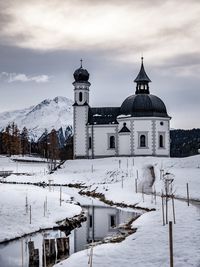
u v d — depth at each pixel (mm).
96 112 132375
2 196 62000
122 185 85625
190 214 49188
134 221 50281
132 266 29312
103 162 116375
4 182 101812
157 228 42625
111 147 127812
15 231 43969
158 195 73000
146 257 31297
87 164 116312
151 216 51781
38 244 39531
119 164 107688
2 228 44438
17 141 172375
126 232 44594
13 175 110250
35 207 56500
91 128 128625
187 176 87562
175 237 36906
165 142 125500
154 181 88938
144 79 133500
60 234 44719
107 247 36031
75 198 78688
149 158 112688
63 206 59906
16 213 51438
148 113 125000
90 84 132375
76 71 131875
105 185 89125
